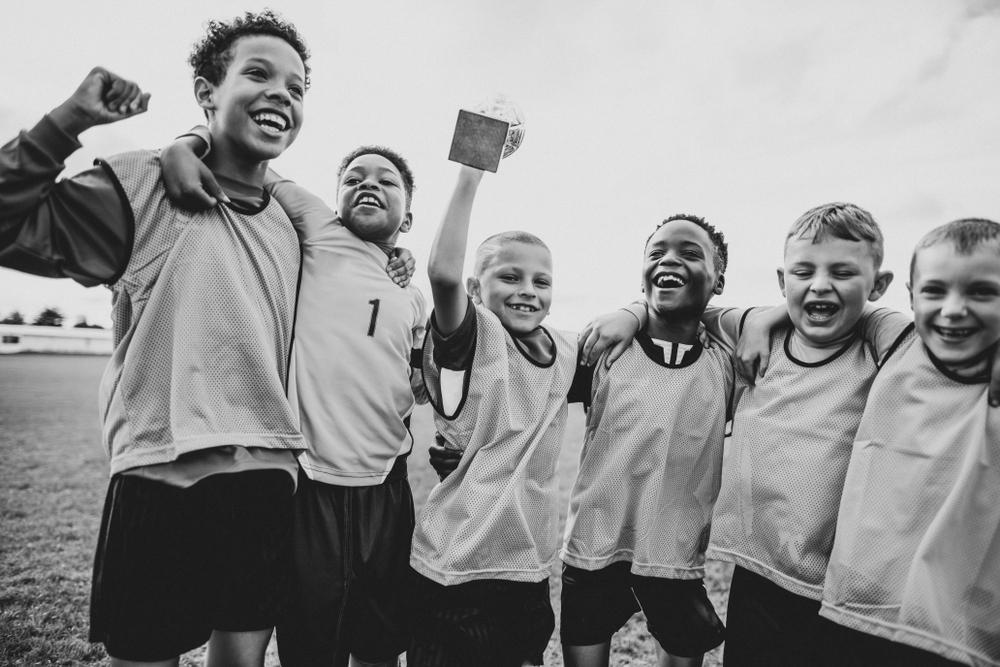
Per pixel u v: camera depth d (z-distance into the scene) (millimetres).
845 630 1948
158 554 1756
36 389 16375
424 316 2586
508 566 2188
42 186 1534
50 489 6168
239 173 2012
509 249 2342
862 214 2086
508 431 2223
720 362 2398
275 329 1956
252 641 1973
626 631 3266
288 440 1870
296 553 2076
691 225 2389
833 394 2047
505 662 2223
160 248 1771
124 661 1759
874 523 1858
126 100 1592
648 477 2297
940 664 1784
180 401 1726
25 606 3395
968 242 1778
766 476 2082
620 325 2371
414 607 2205
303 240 2238
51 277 1700
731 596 2213
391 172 2395
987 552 1775
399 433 2334
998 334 1764
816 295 2029
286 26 2102
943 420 1816
